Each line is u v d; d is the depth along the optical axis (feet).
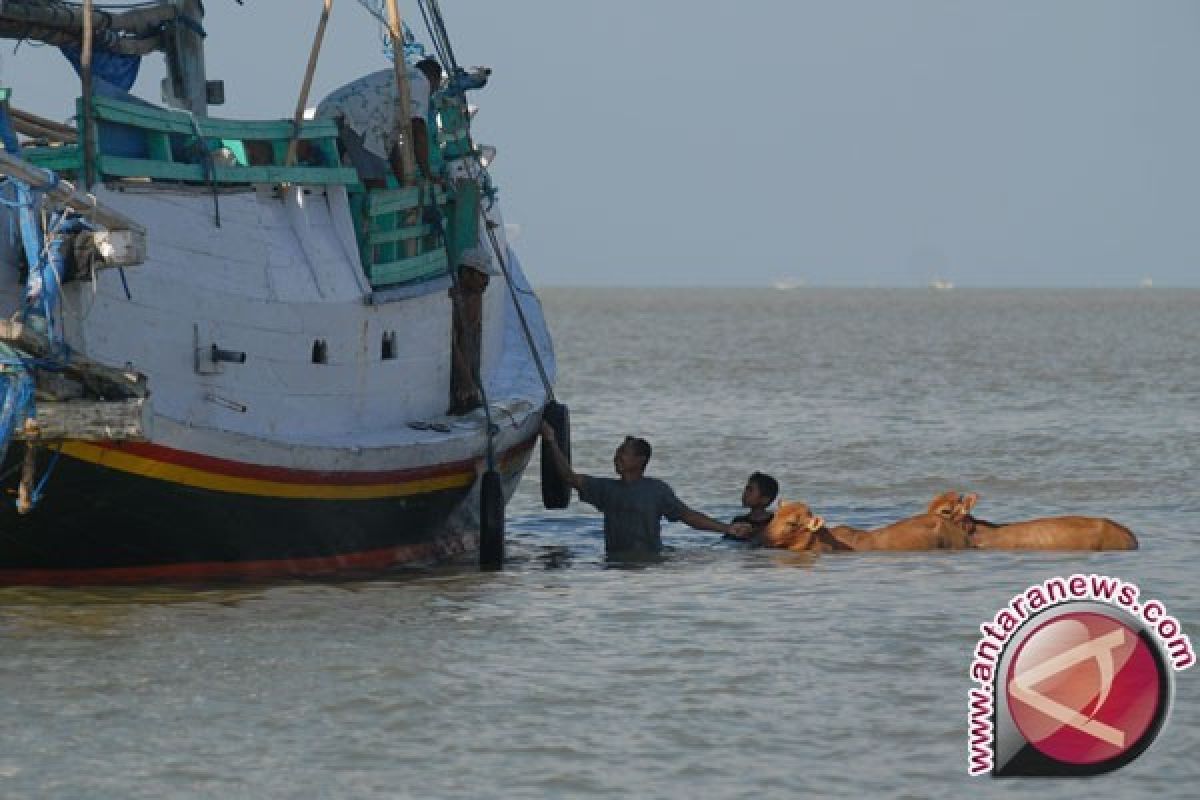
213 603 169.99
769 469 291.99
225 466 171.12
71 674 143.84
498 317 231.71
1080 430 351.87
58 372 156.04
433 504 198.49
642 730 131.54
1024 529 204.03
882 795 119.24
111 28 194.90
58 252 154.61
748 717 134.72
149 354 165.78
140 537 172.86
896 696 140.05
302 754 125.90
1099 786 122.21
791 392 464.65
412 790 119.24
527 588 181.47
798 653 152.56
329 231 188.85
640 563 198.29
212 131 175.63
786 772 123.24
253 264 177.88
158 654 150.10
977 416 386.73
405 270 197.77
